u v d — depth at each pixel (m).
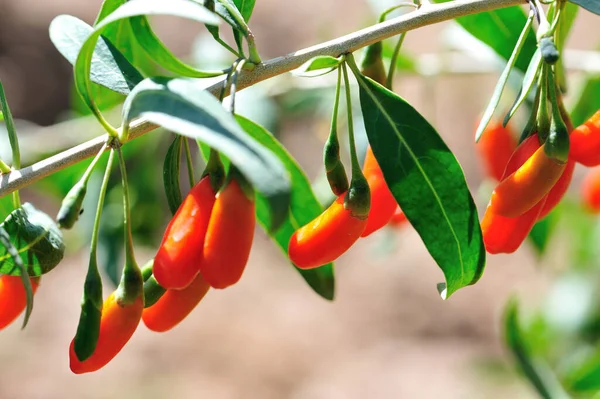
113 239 0.53
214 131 0.27
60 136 0.53
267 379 1.09
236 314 1.17
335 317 1.16
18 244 0.31
